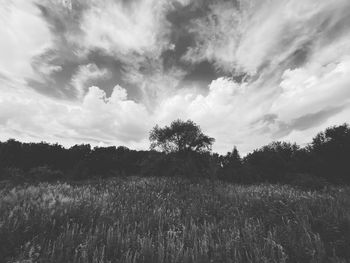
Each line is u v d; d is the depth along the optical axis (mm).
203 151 27953
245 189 13367
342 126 33469
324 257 4023
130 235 5223
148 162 27844
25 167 40781
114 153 46469
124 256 4285
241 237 5309
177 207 8055
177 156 26422
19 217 5738
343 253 4230
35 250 4203
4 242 4383
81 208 7188
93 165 33750
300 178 18797
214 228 5926
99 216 6691
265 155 35625
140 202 9250
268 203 8070
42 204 6836
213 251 4570
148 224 6156
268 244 4566
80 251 4410
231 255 4516
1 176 19578
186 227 5727
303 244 4480
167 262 4195
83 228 5742
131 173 35594
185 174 20219
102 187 13250
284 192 10398
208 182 16344
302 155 34719
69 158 50406
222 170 24844
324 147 33438
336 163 29766
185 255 4199
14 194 8398
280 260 3963
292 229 5461
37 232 5129
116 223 5988
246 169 25609
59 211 6551
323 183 16094
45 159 48094
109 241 4820
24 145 49719
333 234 4977
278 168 31781
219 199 10508
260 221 6348
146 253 4438
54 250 4266
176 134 28891
